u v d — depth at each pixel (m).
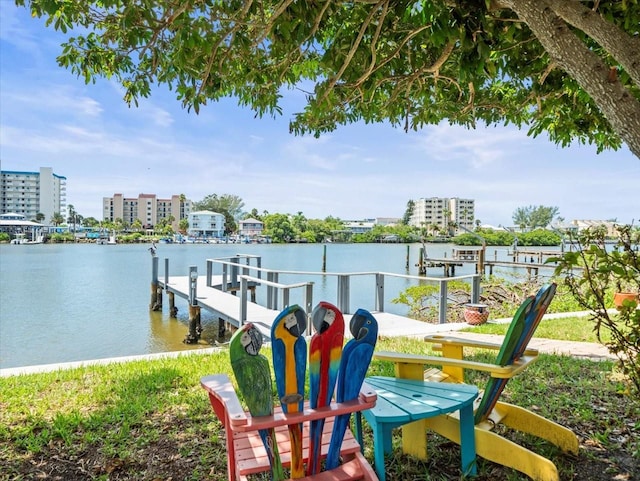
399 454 2.26
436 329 6.15
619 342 1.92
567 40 2.06
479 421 2.14
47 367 4.17
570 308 8.33
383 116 4.75
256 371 1.35
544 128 4.62
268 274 8.87
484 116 4.70
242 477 1.56
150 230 81.50
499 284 11.95
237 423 1.34
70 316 10.77
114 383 3.53
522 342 2.04
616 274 1.80
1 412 2.92
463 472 2.02
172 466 2.20
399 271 23.45
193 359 4.38
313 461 1.57
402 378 2.28
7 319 10.31
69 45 3.36
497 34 3.08
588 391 3.18
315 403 1.46
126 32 2.79
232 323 7.62
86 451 2.36
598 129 4.20
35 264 25.20
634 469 2.08
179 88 3.50
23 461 2.26
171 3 2.56
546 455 2.22
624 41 1.94
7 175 77.00
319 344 1.43
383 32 3.52
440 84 4.29
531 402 2.97
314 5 2.89
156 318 10.80
